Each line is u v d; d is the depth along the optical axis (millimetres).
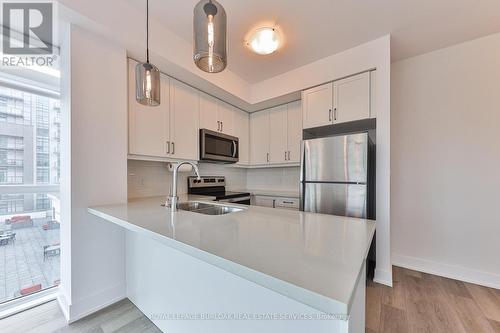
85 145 1555
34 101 1836
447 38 2156
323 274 522
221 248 698
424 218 2416
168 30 1970
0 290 1657
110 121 1690
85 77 1556
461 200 2240
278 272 530
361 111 2232
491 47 2115
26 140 1793
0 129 1675
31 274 1798
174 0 1649
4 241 1686
